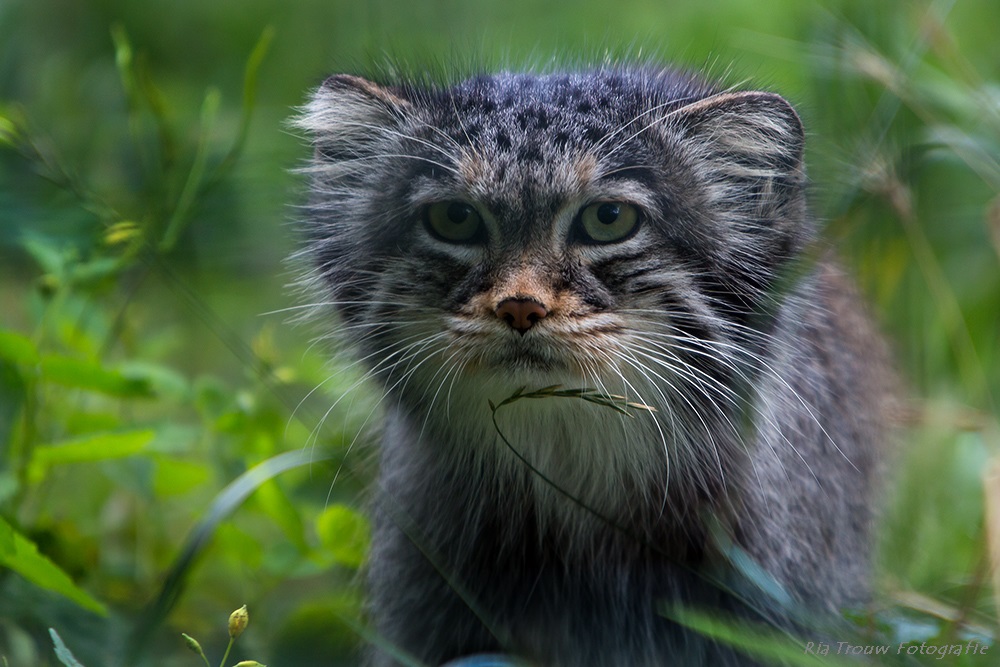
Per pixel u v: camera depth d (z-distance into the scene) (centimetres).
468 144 694
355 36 1394
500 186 673
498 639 686
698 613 663
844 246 905
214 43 1462
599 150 684
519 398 651
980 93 900
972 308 1000
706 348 695
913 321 975
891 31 975
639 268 682
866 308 906
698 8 1398
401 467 744
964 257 1014
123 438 725
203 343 1152
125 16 1466
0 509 747
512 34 1407
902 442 910
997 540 691
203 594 827
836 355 809
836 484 777
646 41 1191
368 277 728
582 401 683
